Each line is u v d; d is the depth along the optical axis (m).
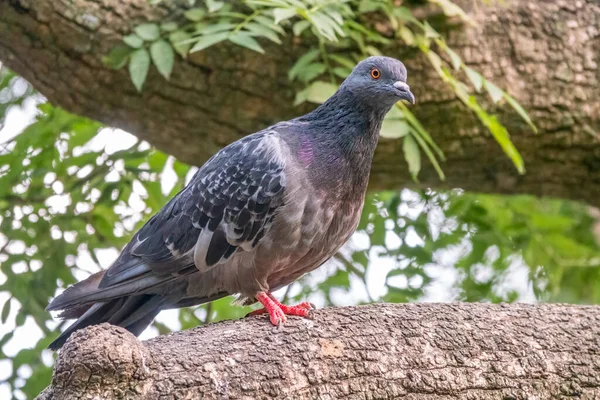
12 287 12.77
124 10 11.09
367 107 8.52
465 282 14.23
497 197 14.18
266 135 8.41
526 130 12.09
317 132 8.43
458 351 7.11
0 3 10.84
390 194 14.01
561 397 7.14
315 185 8.10
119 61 10.92
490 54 12.05
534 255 14.14
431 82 11.75
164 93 11.39
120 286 8.32
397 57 11.74
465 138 11.98
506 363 7.12
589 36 12.37
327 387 6.80
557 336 7.33
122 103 11.52
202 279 8.40
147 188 13.16
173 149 12.13
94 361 6.09
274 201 8.05
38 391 12.51
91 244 13.23
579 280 14.27
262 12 10.51
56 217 12.91
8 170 12.63
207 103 11.50
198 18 11.08
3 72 13.03
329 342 6.98
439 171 10.33
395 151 11.76
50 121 12.66
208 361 6.68
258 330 7.09
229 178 8.23
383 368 6.93
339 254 14.01
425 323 7.25
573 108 12.15
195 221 8.32
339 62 11.49
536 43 12.19
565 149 12.30
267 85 11.48
